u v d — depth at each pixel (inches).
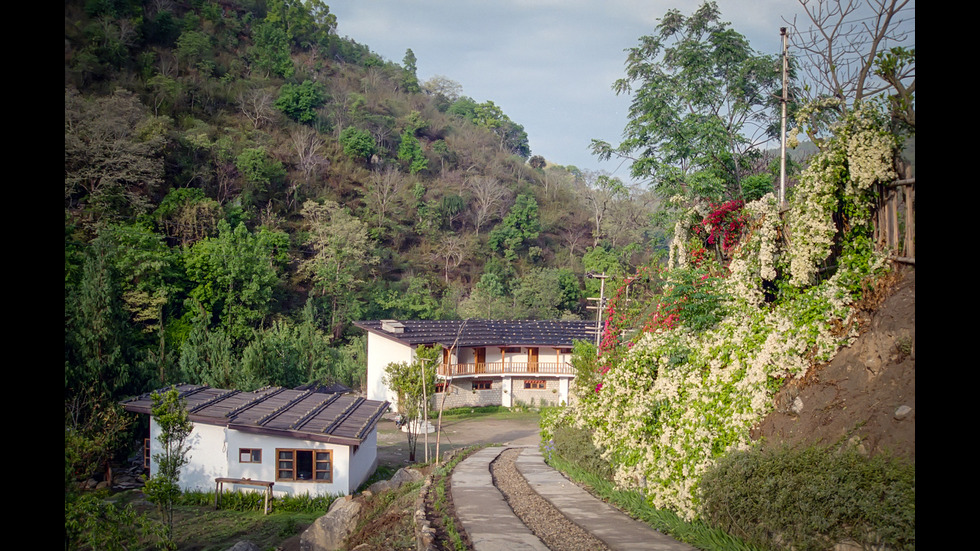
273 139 3284.9
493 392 1755.7
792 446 298.0
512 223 3656.5
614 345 661.3
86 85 2573.8
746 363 356.8
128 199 2098.9
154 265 1779.0
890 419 257.6
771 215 434.0
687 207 642.2
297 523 738.2
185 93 3139.8
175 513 785.6
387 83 5064.0
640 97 897.5
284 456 856.3
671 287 521.0
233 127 3228.3
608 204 3880.4
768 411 334.3
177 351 1776.6
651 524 381.7
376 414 1032.8
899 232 311.9
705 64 861.2
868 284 311.7
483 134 4948.3
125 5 3122.5
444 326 1749.5
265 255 2246.6
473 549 353.1
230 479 833.5
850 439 269.9
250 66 3912.4
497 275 3196.4
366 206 3326.8
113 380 978.7
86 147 1993.1
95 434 847.7
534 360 1769.2
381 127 4111.7
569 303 2908.5
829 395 300.2
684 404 405.1
